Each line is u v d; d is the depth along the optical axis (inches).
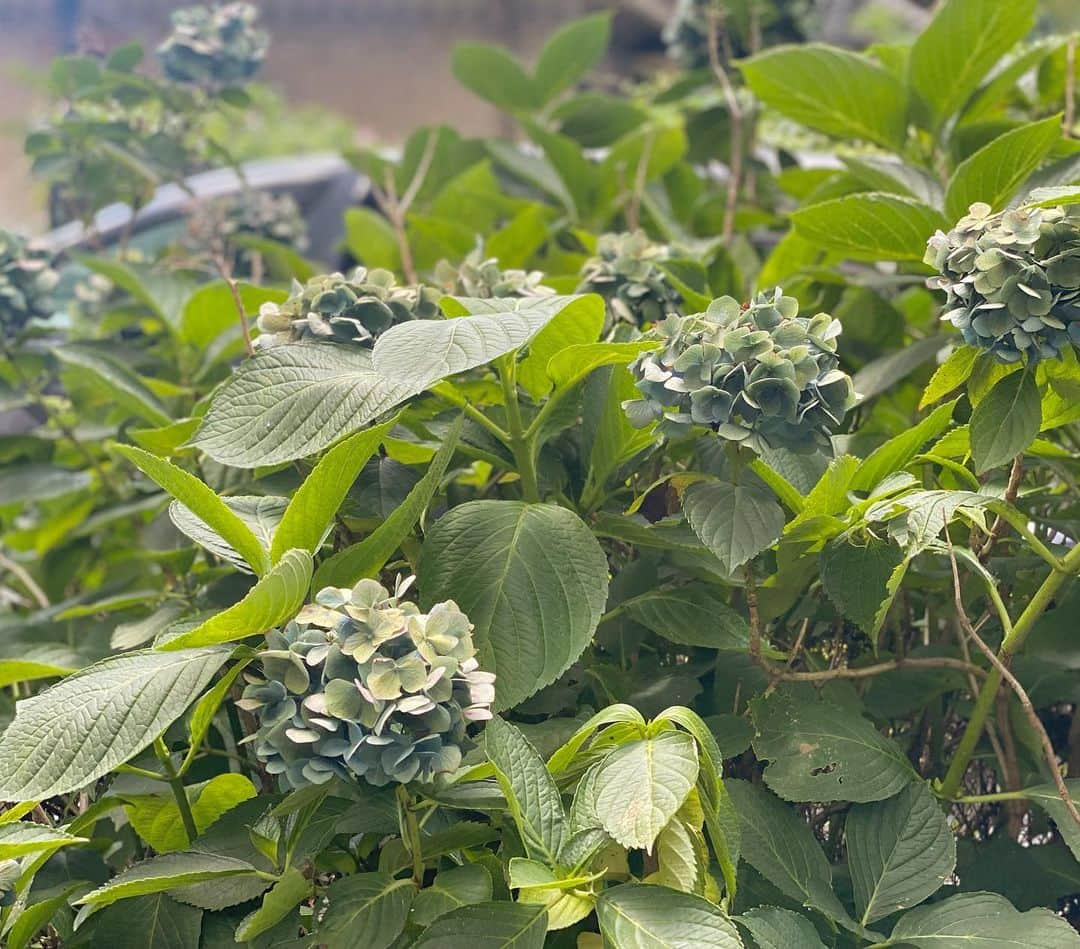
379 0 397.1
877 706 59.7
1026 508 59.4
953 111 72.9
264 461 52.2
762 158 110.0
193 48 93.6
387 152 125.4
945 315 52.4
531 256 87.4
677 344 52.2
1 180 259.1
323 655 47.2
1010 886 56.6
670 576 60.1
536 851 48.0
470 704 47.6
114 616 68.2
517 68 106.6
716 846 48.9
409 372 50.1
